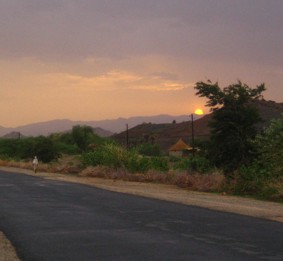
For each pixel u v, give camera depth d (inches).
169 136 4244.6
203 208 709.3
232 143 1127.6
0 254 418.0
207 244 442.9
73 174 1712.6
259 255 397.4
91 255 405.1
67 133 3659.0
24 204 768.3
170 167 1574.8
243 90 1159.0
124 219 603.5
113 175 1430.9
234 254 401.1
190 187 1111.0
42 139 2677.2
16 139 3120.1
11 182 1256.8
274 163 991.0
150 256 397.4
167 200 822.5
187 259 385.1
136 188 1087.6
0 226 560.1
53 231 522.9
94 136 3627.0
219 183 1035.3
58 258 397.1
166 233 501.7
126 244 447.2
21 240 475.5
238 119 1139.9
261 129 1176.2
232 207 721.0
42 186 1126.4
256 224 556.4
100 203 778.2
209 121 1179.3
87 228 539.2
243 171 1031.6
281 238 470.3
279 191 887.1
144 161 1526.8
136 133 4717.0
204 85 1175.0
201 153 1279.5
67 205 753.0
